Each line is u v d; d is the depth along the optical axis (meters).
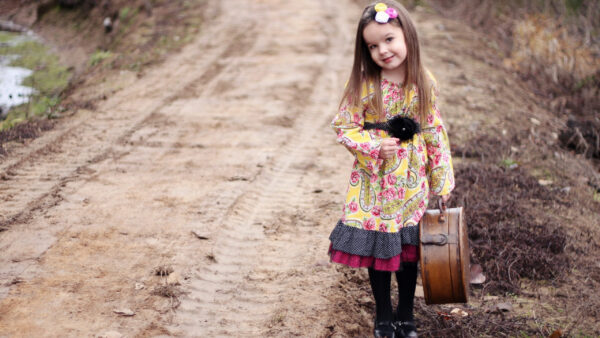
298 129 6.90
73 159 5.82
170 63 9.81
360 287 3.86
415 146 3.08
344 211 3.16
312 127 6.99
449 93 8.14
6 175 5.36
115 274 3.86
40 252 4.08
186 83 8.68
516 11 12.99
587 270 4.23
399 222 3.07
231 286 3.85
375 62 3.05
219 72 9.26
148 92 8.25
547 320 3.60
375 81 3.09
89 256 4.06
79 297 3.58
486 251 4.30
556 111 8.31
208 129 6.81
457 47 10.77
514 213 4.88
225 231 4.51
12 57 14.50
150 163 5.79
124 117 7.19
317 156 6.14
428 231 3.05
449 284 3.03
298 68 9.44
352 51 10.54
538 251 4.30
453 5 14.16
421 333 3.40
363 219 3.10
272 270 4.05
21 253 4.05
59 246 4.17
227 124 6.98
